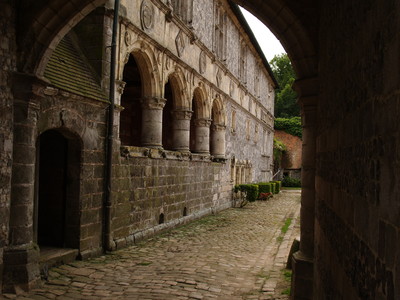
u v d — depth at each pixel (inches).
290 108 2450.8
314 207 235.5
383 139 78.5
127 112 698.8
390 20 74.3
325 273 168.2
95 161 340.8
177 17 515.5
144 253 363.9
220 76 757.3
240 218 663.1
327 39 179.3
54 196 330.3
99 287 257.4
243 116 989.2
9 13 239.0
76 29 356.8
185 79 565.6
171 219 512.7
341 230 130.7
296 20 227.6
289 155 1900.8
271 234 512.7
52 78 285.7
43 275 265.9
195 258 353.7
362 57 100.7
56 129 308.5
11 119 242.7
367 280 91.3
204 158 644.7
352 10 115.6
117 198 372.5
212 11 701.3
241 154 970.1
